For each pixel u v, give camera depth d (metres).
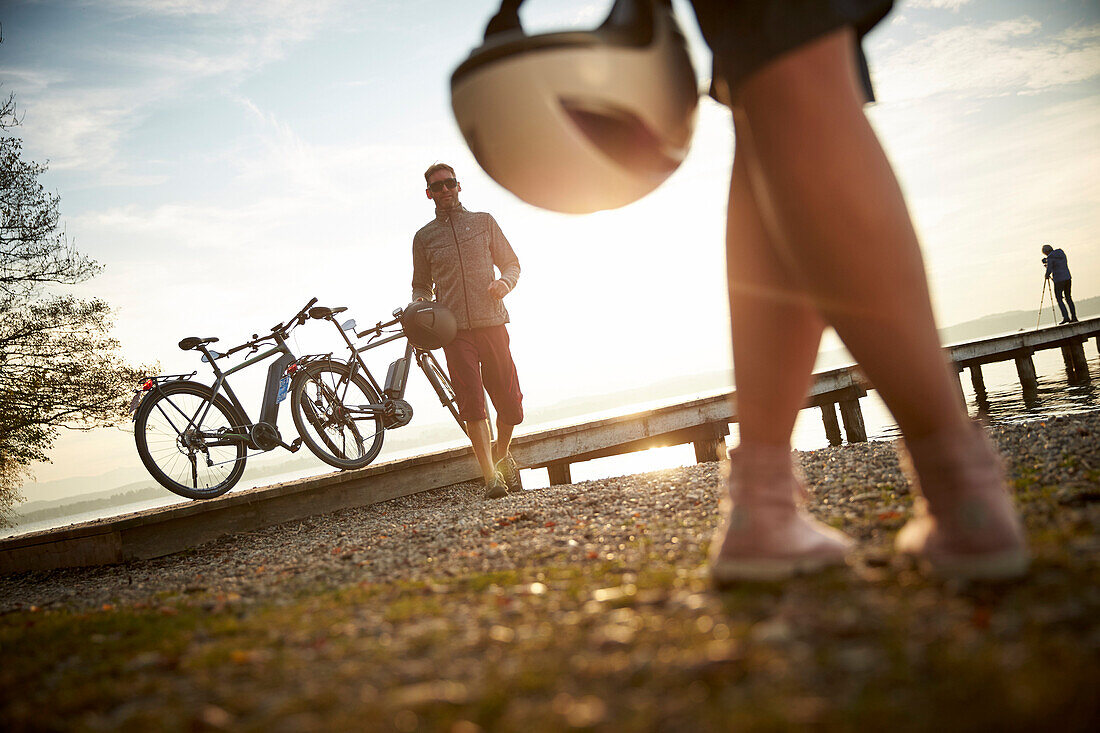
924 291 0.99
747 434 1.18
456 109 1.08
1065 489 1.70
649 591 1.18
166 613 1.83
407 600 1.49
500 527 3.28
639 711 0.69
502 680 0.83
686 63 1.09
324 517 5.50
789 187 0.97
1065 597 0.82
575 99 0.99
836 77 0.97
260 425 5.83
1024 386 17.70
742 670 0.75
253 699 0.89
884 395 1.03
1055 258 19.11
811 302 1.03
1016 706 0.58
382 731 0.73
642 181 1.10
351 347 6.36
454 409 6.63
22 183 12.32
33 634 1.62
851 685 0.68
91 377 12.52
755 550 1.11
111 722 0.88
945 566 0.97
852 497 2.38
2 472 12.68
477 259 5.16
